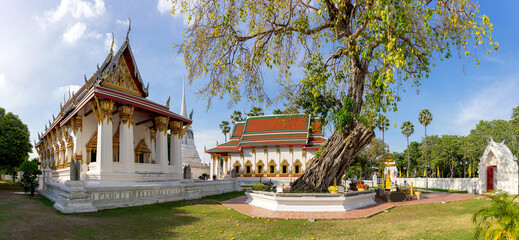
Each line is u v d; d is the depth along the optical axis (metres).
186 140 52.06
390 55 9.76
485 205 15.89
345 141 16.22
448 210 14.41
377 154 55.19
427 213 13.48
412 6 10.49
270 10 13.28
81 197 12.26
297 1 13.07
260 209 14.54
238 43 13.95
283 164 40.44
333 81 16.94
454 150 60.00
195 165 50.34
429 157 65.19
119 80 23.91
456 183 32.88
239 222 11.12
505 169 26.38
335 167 16.52
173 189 17.73
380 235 9.02
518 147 46.25
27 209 11.77
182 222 10.88
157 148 24.61
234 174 28.17
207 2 12.36
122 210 13.20
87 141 22.77
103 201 13.47
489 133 50.53
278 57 14.08
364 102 16.30
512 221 5.65
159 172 23.98
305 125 41.25
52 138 30.94
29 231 8.25
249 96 15.00
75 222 9.87
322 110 18.25
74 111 21.69
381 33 10.74
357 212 13.61
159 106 24.94
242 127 46.03
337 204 14.02
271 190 19.58
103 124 19.77
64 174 24.70
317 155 17.22
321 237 8.84
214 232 9.38
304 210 13.78
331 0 13.81
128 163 20.81
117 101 20.44
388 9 9.43
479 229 6.33
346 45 14.16
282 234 9.22
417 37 11.30
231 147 43.66
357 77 16.66
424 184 38.88
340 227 10.30
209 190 22.86
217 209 14.57
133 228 9.56
